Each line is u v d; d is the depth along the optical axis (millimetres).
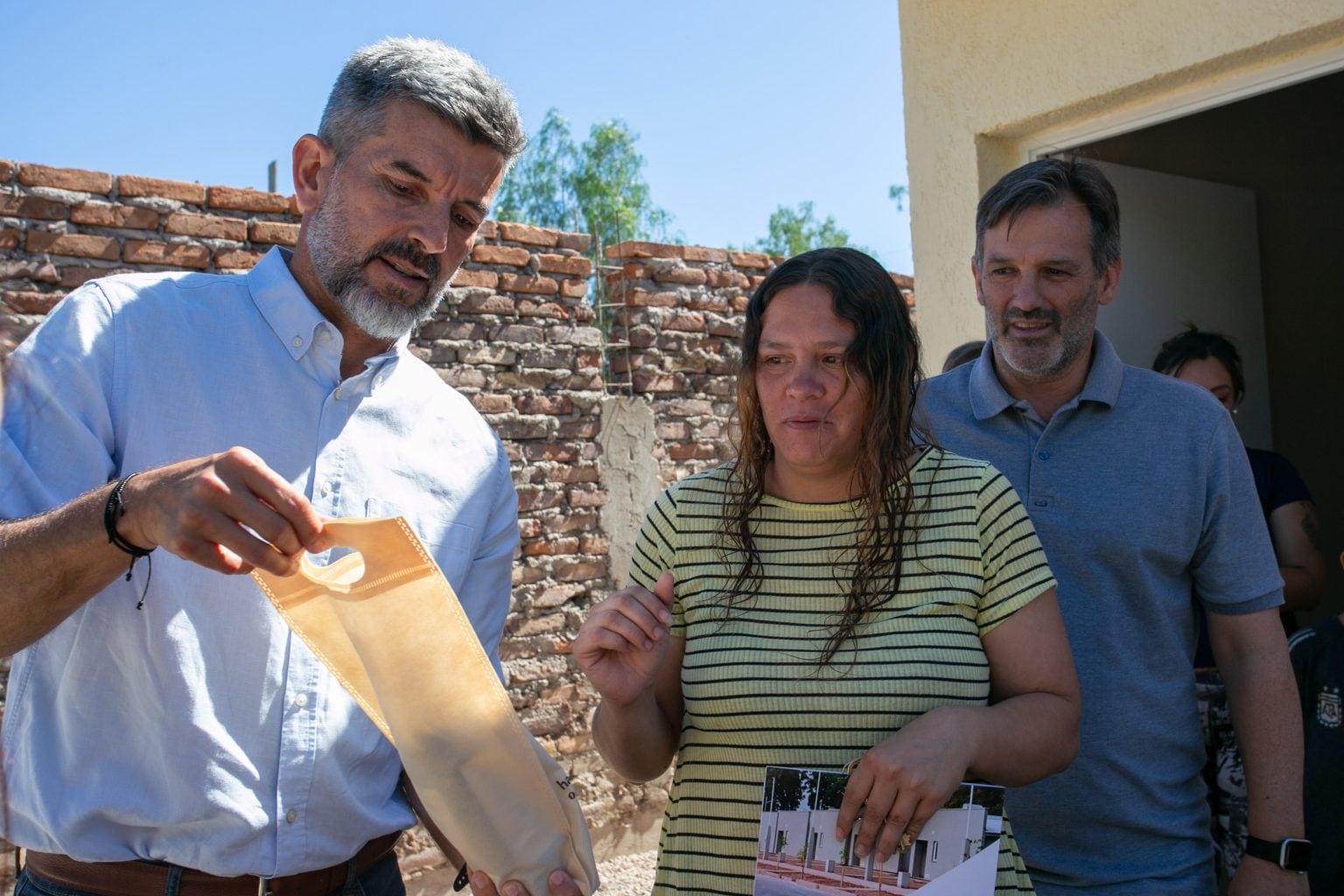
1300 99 4953
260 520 1312
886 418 1713
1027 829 2160
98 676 1714
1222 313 4391
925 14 3891
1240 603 2217
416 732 1461
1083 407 2279
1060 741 1648
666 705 1849
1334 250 5027
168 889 1711
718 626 1764
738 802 1701
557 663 4809
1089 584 2193
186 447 1782
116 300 1807
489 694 1473
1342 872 2561
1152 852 2145
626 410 5125
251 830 1741
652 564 1875
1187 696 2232
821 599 1738
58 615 1467
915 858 1486
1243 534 2213
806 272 1729
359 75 1882
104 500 1389
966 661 1681
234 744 1750
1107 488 2215
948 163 3818
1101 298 2359
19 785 1720
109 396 1741
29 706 1737
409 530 1358
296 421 1879
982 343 3404
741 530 1794
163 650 1716
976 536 1722
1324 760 2613
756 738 1701
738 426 1877
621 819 4938
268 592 1458
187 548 1330
